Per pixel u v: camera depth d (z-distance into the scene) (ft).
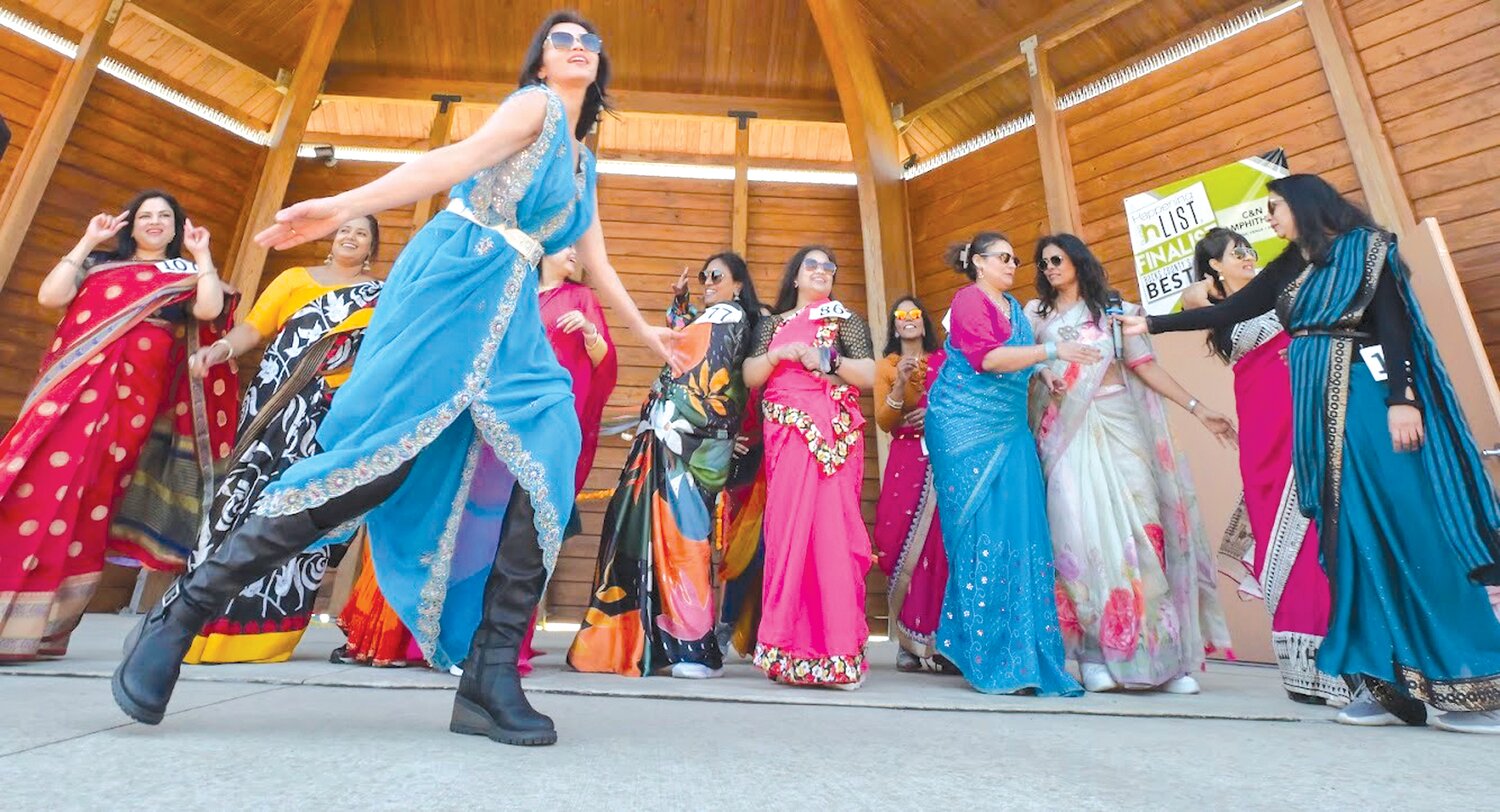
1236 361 8.12
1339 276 6.00
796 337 8.53
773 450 8.15
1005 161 17.58
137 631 3.74
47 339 14.84
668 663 8.27
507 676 3.87
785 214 19.67
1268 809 2.91
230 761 3.06
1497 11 11.85
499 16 18.88
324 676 6.33
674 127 20.08
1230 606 12.44
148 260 8.47
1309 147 13.41
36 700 4.39
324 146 18.86
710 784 3.03
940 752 3.94
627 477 8.93
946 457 7.98
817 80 19.90
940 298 18.31
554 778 3.01
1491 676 5.15
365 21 18.67
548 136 4.12
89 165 15.56
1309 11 13.30
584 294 9.10
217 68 17.47
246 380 16.39
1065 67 16.66
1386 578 5.59
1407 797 3.16
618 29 19.31
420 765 3.13
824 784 3.11
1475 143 11.90
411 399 3.75
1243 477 7.85
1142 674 7.46
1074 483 8.04
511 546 4.01
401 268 4.06
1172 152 14.94
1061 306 8.87
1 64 14.61
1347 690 6.37
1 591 6.77
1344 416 5.88
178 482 8.52
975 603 7.40
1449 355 10.65
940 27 17.85
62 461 7.30
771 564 7.76
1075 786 3.22
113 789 2.57
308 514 3.64
